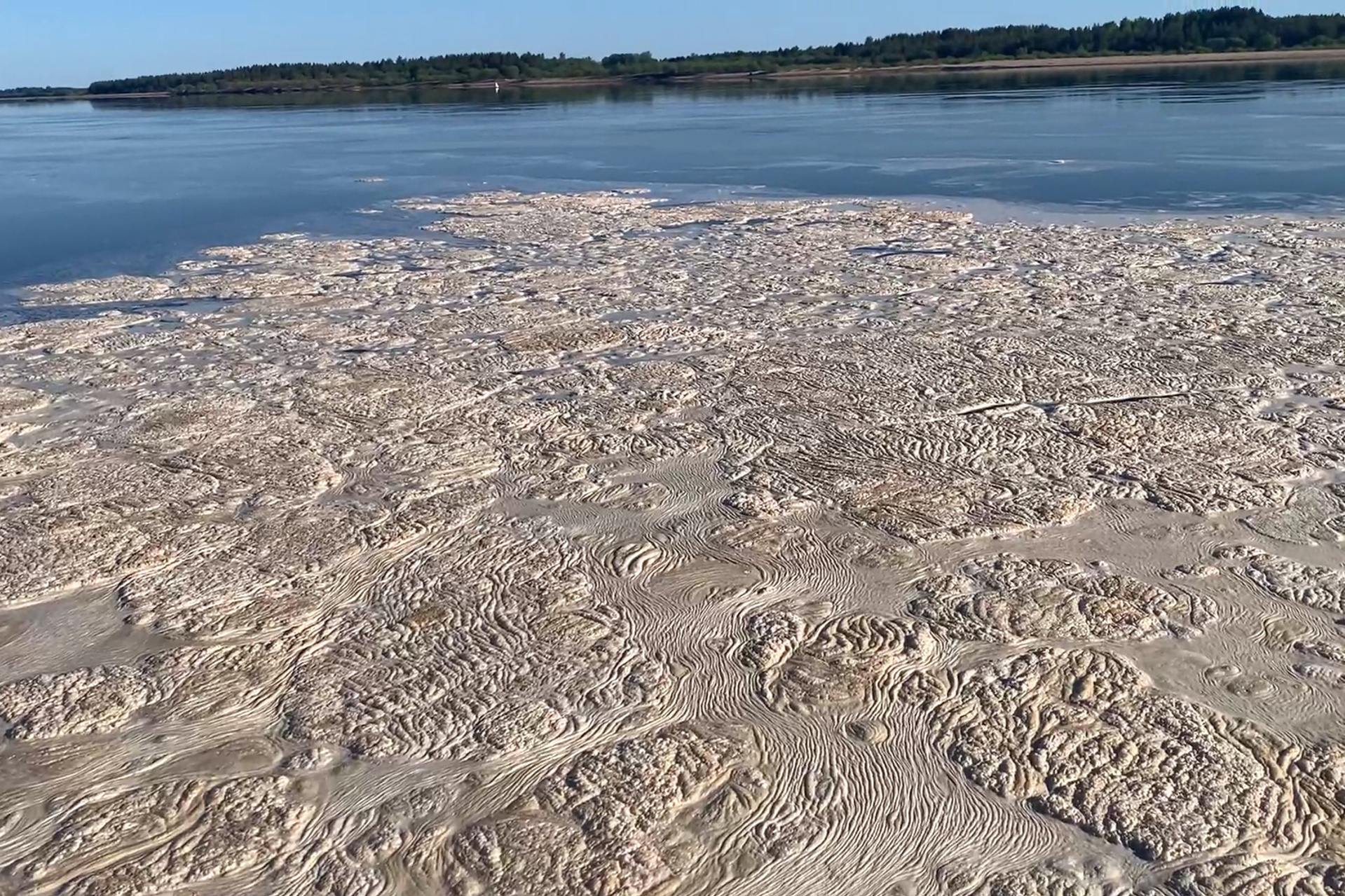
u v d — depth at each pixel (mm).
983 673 7523
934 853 6113
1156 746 6789
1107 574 8602
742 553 9148
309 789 6727
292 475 10852
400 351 14930
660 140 45094
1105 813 6320
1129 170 30000
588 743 7023
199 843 6340
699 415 12133
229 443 11703
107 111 92750
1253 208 23125
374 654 7980
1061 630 7953
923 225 22875
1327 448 10547
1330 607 8062
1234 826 6180
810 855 6121
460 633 8195
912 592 8508
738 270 19172
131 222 26922
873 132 44469
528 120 59844
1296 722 6934
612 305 16953
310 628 8328
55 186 34812
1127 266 18172
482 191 30906
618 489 10398
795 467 10688
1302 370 12633
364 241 23438
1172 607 8164
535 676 7676
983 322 15156
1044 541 9156
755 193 28938
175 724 7324
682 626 8172
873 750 6875
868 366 13430
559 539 9492
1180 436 10945
